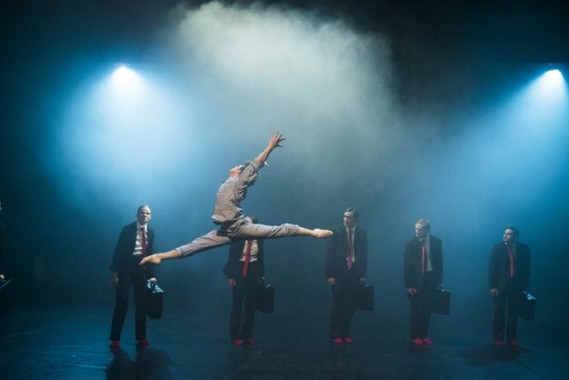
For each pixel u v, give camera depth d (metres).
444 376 7.66
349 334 9.30
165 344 8.70
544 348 9.34
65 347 8.25
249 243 8.81
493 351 8.99
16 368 7.25
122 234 8.37
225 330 9.77
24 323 9.52
